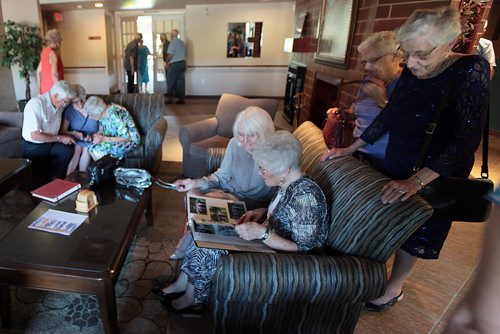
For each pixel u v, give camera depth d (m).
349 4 2.54
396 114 1.27
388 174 1.36
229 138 2.99
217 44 7.10
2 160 2.07
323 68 3.31
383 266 1.08
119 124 2.51
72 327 1.41
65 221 1.45
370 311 1.61
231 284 1.00
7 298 1.34
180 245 1.79
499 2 4.57
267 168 1.17
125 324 1.45
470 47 1.60
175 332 1.40
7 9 4.81
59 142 2.48
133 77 7.23
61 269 1.15
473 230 2.39
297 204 1.14
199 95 7.52
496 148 4.21
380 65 1.46
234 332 1.15
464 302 0.44
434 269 1.94
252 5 6.73
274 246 1.16
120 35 7.83
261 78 7.38
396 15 1.91
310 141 1.74
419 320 1.57
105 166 1.85
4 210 2.30
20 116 2.98
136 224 1.54
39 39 4.93
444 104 1.10
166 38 6.98
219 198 1.58
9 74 4.70
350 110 1.68
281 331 1.17
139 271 1.77
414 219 1.03
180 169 3.21
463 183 1.17
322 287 1.02
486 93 1.04
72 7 6.60
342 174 1.32
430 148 1.18
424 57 1.04
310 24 4.00
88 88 7.54
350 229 1.16
